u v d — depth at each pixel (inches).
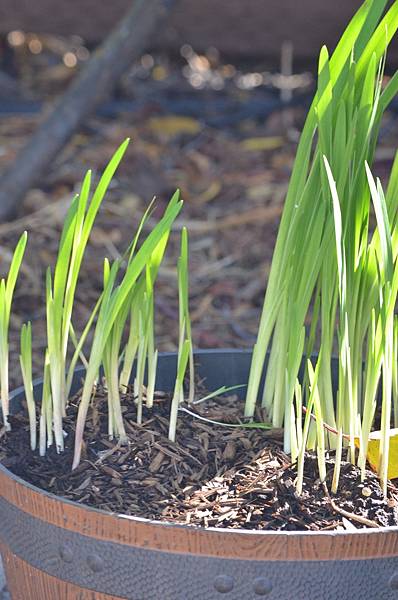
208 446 44.9
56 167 110.5
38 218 93.2
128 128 127.1
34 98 141.1
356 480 43.2
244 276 88.9
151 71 151.8
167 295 84.4
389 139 124.0
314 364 50.2
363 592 39.4
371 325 43.3
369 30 42.2
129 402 47.4
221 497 42.0
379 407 50.2
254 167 115.6
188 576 39.1
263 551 38.6
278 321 46.7
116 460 43.9
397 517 41.4
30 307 79.8
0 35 143.7
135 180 108.1
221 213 102.4
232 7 128.6
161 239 44.7
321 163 41.9
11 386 70.1
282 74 142.2
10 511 41.9
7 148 118.0
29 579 42.1
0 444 45.2
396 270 41.4
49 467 43.7
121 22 107.3
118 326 44.4
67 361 71.7
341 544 38.7
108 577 39.9
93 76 103.0
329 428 43.2
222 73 151.6
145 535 39.0
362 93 42.0
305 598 39.1
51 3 129.1
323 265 43.3
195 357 51.3
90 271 84.9
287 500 41.8
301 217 43.8
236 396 50.2
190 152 120.2
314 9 126.9
